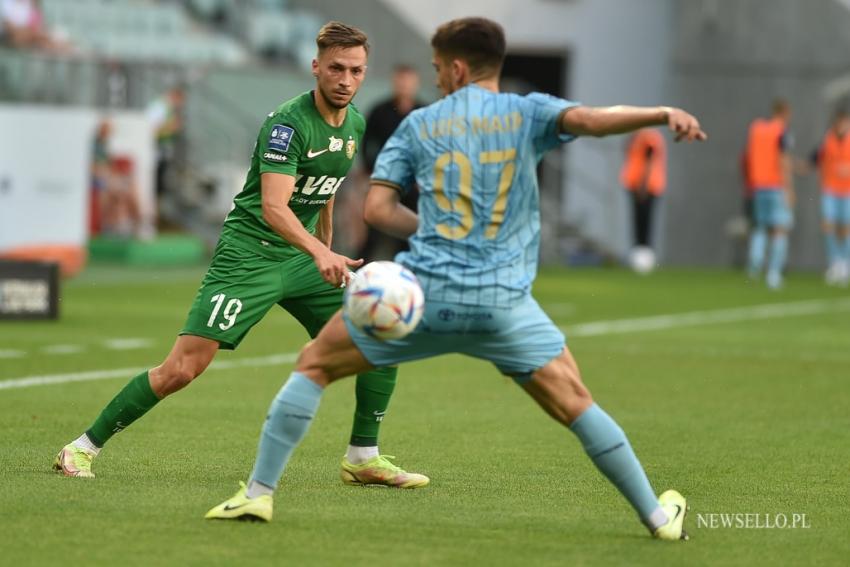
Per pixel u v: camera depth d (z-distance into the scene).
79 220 84.88
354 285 21.08
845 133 97.56
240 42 110.25
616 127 20.58
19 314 57.38
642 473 22.06
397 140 21.92
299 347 51.66
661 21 116.69
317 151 26.06
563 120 21.20
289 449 22.42
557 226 111.94
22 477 26.47
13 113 80.50
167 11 106.75
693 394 41.88
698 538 22.59
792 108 116.94
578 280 92.81
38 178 82.06
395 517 23.70
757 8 116.31
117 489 25.52
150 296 70.69
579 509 24.81
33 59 86.94
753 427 35.66
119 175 91.62
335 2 114.06
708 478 28.44
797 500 26.12
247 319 26.69
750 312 72.00
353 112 26.98
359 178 84.62
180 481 26.55
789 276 105.81
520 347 21.42
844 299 82.62
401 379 44.06
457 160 21.36
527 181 21.47
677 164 117.00
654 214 115.94
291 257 27.14
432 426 34.75
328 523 23.00
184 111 97.94
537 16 115.94
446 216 21.34
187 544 21.19
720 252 117.19
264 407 36.91
